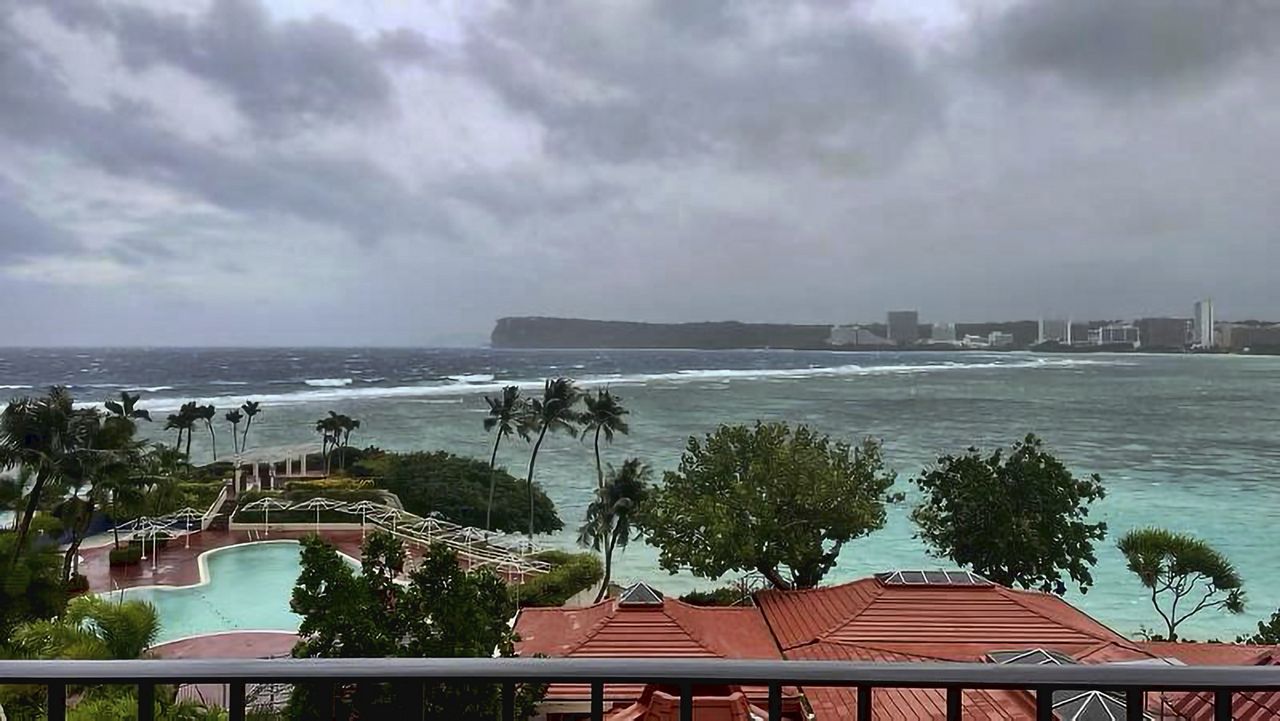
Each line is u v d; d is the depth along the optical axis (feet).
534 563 108.78
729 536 69.62
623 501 99.35
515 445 270.67
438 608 43.50
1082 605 100.48
